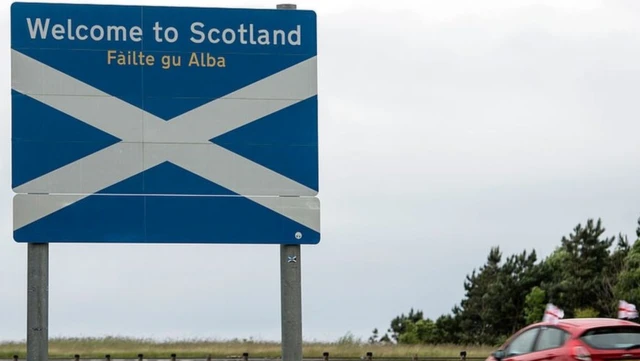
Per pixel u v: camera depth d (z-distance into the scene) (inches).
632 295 2677.2
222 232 579.8
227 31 586.6
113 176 574.9
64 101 573.6
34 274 564.7
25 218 565.9
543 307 2987.2
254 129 585.6
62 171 570.9
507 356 748.6
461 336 3211.1
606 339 666.8
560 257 3179.1
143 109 578.9
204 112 582.9
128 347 1991.9
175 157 579.5
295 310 579.8
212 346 1974.7
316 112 589.9
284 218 583.8
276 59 589.3
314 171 587.8
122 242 572.7
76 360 1683.1
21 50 571.8
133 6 581.3
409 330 3267.7
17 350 1814.7
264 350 1935.3
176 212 577.9
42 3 574.6
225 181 582.2
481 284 3361.2
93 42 577.6
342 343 1913.1
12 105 569.9
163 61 581.6
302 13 592.7
